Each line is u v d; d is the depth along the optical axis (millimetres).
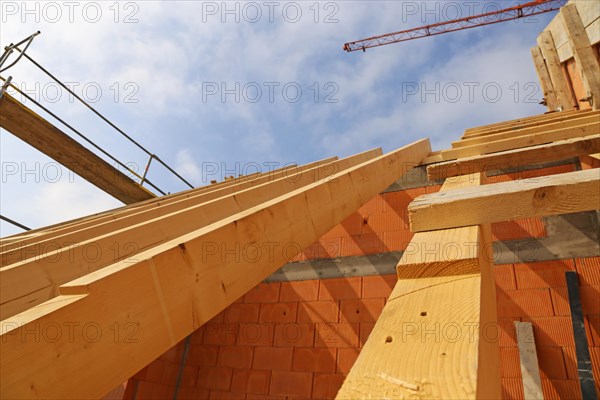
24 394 625
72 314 702
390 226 4105
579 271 3012
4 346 614
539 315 2959
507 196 1224
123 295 795
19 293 1224
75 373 696
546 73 6738
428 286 931
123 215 2945
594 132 2998
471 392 535
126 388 3725
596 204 1128
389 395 561
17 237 2932
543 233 3281
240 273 1141
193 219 1787
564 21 4750
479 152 3635
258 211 1268
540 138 3244
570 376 2660
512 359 2902
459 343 656
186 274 952
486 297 970
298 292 4148
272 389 3729
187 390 4109
